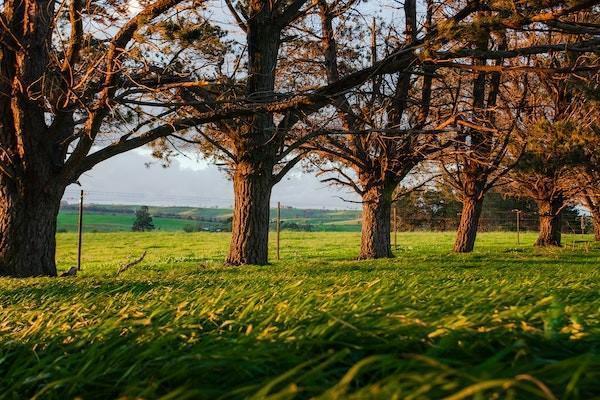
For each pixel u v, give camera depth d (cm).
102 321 354
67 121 1211
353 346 235
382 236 1986
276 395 167
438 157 1762
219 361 235
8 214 1209
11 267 1198
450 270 1352
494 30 964
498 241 3628
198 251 3055
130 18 1131
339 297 374
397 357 230
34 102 1180
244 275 1174
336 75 1886
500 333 244
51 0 1238
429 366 197
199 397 207
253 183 1578
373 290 404
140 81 1211
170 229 5991
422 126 1709
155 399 215
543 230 2966
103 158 1204
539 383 150
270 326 299
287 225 6275
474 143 1950
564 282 627
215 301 387
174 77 1258
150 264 2161
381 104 1568
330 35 1873
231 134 1571
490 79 2112
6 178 1210
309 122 1443
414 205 5084
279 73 1927
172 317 367
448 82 1923
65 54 1089
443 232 5106
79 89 1133
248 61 1531
